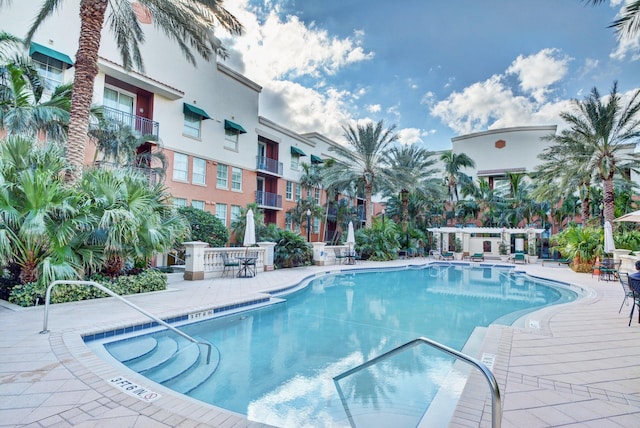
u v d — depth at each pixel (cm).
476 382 361
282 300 912
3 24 1216
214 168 2016
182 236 979
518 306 943
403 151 2712
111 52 1520
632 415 291
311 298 1026
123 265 852
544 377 374
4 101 947
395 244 2392
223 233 1675
